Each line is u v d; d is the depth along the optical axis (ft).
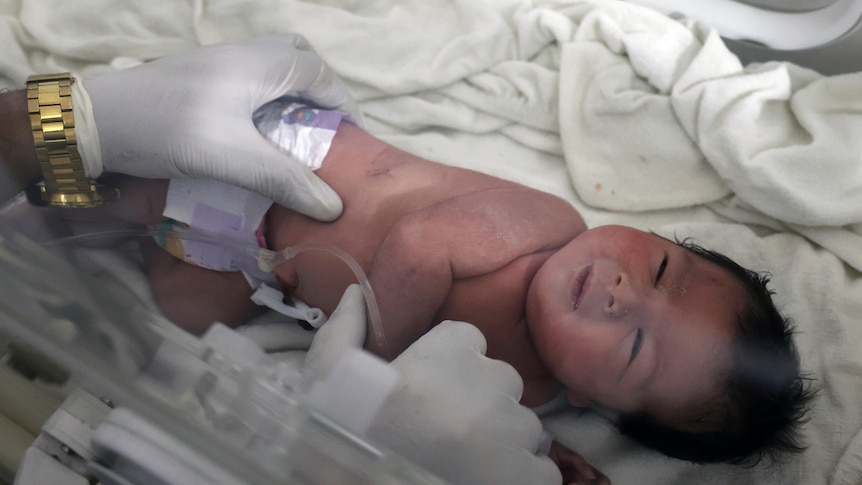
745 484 3.34
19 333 2.45
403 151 3.98
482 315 3.46
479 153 4.53
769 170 3.96
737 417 3.19
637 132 4.33
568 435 3.43
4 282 2.52
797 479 3.29
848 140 4.06
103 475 2.55
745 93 4.16
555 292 3.45
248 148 3.54
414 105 4.61
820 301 3.75
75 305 2.51
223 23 4.89
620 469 3.38
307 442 2.25
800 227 4.04
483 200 3.68
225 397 2.33
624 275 3.42
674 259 3.50
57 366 2.52
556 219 3.71
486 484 2.67
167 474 2.21
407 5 4.93
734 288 3.40
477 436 2.76
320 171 3.83
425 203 3.68
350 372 2.54
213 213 3.59
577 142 4.38
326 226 3.64
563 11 4.86
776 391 3.19
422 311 3.43
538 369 3.41
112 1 4.83
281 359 3.33
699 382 3.21
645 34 4.48
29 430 3.09
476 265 3.50
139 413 2.29
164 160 3.51
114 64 4.73
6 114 3.48
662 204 4.20
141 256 3.70
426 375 2.90
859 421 3.38
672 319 3.30
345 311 3.33
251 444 2.21
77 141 3.48
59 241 3.46
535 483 2.85
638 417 3.34
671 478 3.39
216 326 2.82
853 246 3.91
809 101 4.21
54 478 2.75
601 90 4.42
